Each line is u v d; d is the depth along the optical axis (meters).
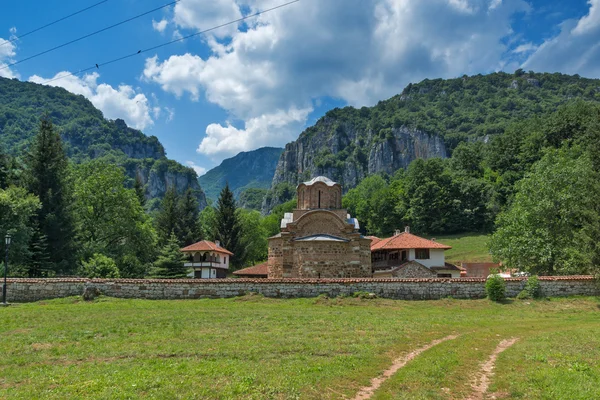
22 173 51.38
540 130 115.31
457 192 112.31
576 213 41.88
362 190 143.25
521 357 16.16
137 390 11.70
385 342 18.50
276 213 123.19
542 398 11.72
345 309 29.52
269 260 45.59
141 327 21.39
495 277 33.66
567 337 19.81
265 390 11.84
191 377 12.81
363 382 13.15
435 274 50.44
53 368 14.17
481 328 23.47
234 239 77.69
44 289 32.50
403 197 119.12
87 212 59.44
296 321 23.55
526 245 43.78
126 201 61.28
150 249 62.66
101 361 15.09
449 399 11.95
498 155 122.62
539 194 45.69
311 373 13.53
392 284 34.16
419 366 14.81
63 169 54.00
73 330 20.47
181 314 25.41
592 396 11.55
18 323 22.27
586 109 109.06
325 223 43.16
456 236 107.00
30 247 45.78
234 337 19.05
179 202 86.75
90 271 45.03
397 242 57.66
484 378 13.98
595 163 53.81
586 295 33.75
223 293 33.62
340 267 41.44
